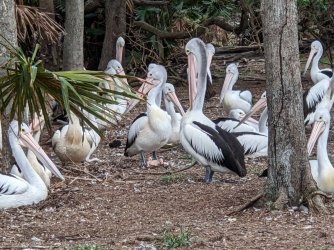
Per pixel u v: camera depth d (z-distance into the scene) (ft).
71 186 47.83
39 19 63.36
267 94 37.63
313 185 37.37
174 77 94.22
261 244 31.60
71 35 69.92
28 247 32.58
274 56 36.96
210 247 31.32
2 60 43.52
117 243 32.86
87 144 53.26
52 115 68.59
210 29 104.83
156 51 95.66
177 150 61.57
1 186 41.22
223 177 50.65
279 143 37.42
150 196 44.34
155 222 37.47
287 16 36.70
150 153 60.70
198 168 54.49
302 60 99.86
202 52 50.52
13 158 45.75
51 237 34.96
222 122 59.62
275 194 37.63
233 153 47.78
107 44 90.17
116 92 36.94
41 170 45.78
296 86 37.09
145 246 31.91
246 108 71.00
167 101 60.80
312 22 93.30
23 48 81.92
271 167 37.83
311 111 65.77
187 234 32.78
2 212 40.52
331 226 34.58
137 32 94.84
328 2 90.02
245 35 99.91
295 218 36.22
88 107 37.45
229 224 35.83
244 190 45.16
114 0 90.07
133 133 55.36
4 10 44.62
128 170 53.88
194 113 50.03
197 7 96.32
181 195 44.34
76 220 38.63
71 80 35.70
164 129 54.85
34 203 42.11
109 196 44.62
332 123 69.36
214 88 92.12
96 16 97.30
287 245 31.32
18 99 37.42
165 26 97.76
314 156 56.90
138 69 96.58
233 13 96.37
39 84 36.76
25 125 44.32
